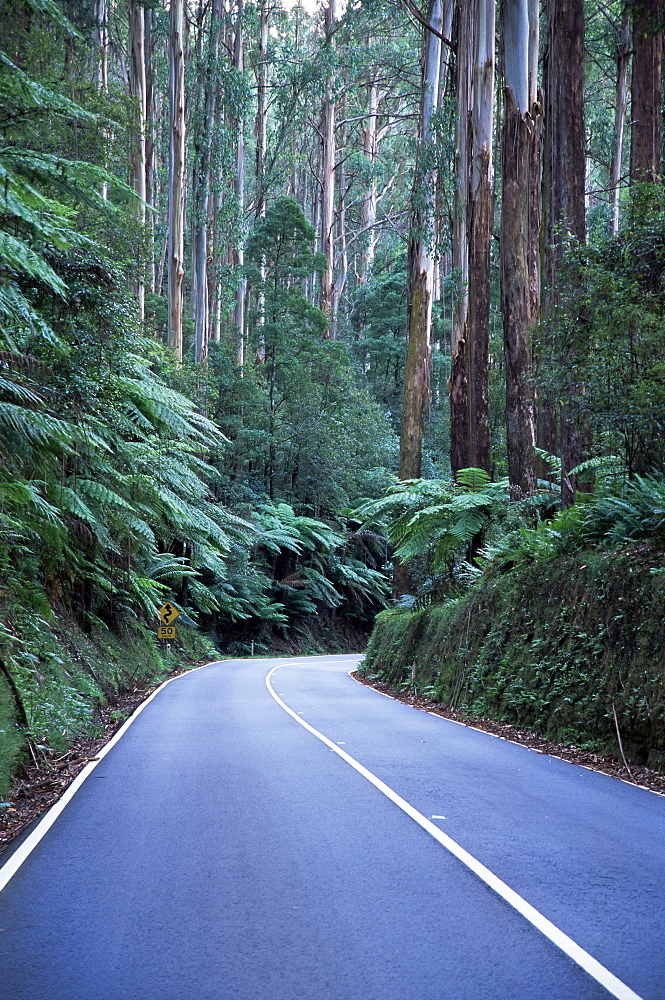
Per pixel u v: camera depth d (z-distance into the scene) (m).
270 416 45.44
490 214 20.97
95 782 8.19
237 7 45.75
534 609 12.91
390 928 4.19
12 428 9.70
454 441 23.44
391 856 5.47
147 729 12.30
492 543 17.92
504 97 18.25
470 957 3.83
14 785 8.05
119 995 3.47
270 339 45.91
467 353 22.50
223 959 3.83
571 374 12.03
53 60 13.63
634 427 11.30
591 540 12.62
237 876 5.08
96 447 15.58
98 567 19.16
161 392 20.80
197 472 29.88
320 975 3.65
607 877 5.00
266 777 8.27
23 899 4.72
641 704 9.00
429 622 19.14
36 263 8.32
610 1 33.38
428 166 26.16
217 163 38.75
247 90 40.19
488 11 20.44
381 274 65.12
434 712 14.83
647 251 11.23
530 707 11.51
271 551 43.06
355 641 52.59
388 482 47.97
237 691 19.08
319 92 49.44
